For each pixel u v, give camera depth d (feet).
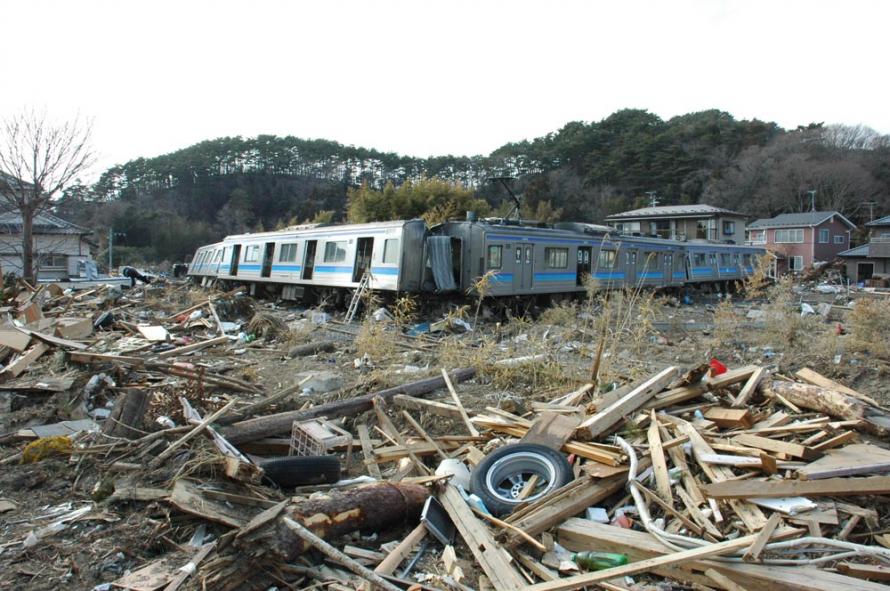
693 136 246.88
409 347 38.81
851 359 31.78
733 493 14.24
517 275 62.28
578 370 28.43
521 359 29.63
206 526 14.47
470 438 21.02
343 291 65.36
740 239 169.48
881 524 13.85
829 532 13.48
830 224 169.48
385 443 21.31
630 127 266.36
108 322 46.73
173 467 16.71
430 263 58.18
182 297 72.23
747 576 11.83
